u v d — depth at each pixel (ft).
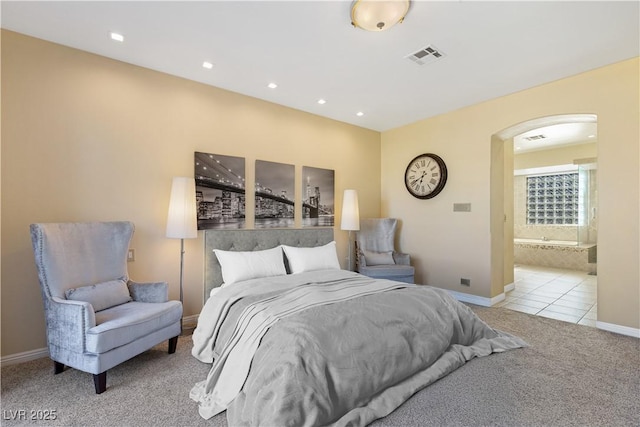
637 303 9.63
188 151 11.02
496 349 8.12
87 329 6.57
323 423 4.96
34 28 8.03
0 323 7.88
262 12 7.38
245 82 11.34
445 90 12.07
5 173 7.98
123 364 7.89
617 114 9.93
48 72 8.58
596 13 7.38
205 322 8.08
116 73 9.66
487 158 13.26
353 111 14.49
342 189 15.97
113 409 6.01
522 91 12.09
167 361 8.07
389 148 17.53
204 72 10.54
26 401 6.28
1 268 7.93
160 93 10.48
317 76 10.84
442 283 14.89
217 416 5.74
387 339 6.30
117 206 9.63
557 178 25.38
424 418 5.47
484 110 13.29
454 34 8.27
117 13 7.42
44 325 8.48
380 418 5.44
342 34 8.28
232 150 12.08
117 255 8.88
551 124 12.20
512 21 7.70
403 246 16.69
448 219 14.69
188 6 7.17
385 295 7.73
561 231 24.98
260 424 4.70
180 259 10.82
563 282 18.06
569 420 5.52
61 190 8.73
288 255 11.61
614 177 10.01
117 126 9.66
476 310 12.55
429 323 7.27
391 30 8.07
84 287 7.77
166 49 9.09
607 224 10.16
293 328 5.78
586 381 6.82
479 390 6.34
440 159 14.74
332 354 5.53
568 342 9.09
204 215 11.26
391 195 17.38
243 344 6.28
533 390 6.43
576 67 10.18
